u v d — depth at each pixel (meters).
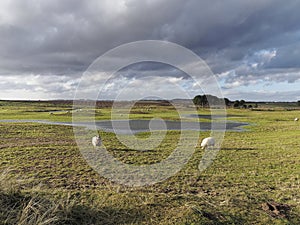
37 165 10.91
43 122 32.53
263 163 11.60
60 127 26.56
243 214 6.01
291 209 6.35
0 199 5.82
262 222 5.70
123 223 5.62
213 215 5.91
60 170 10.15
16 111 58.31
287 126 31.11
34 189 6.87
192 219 5.66
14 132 22.42
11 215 5.41
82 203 6.39
